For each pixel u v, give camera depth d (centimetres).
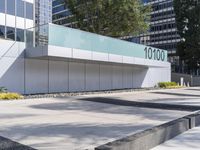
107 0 3544
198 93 2764
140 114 1317
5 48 1983
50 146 745
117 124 1057
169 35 8838
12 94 1802
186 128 1003
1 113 1238
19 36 2127
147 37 9062
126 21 3662
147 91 2855
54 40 2006
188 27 5538
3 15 3075
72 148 730
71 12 3812
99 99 1928
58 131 917
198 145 810
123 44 2677
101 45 2409
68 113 1291
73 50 2128
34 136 846
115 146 611
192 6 5534
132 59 2798
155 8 9325
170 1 8931
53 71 2305
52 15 7556
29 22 3384
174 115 1298
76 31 2166
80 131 925
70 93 2283
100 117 1206
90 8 3606
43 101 1725
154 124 1067
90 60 2352
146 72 3522
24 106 1479
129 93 2542
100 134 887
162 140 825
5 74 1980
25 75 2105
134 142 670
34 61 2166
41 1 7562
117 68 3036
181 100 2022
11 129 930
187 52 5631
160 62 3362
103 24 3684
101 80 2806
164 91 2920
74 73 2492
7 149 706
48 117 1169
